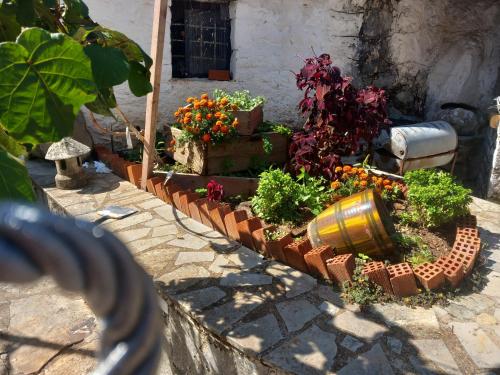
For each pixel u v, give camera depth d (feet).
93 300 1.04
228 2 21.09
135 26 19.49
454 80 25.79
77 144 16.38
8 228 0.91
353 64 23.77
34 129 6.40
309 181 15.37
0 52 5.88
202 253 11.52
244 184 16.42
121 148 20.86
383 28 23.79
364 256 10.80
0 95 6.04
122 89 20.25
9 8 8.23
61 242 0.93
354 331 8.31
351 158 21.15
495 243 12.79
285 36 22.11
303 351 7.69
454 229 12.79
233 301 9.25
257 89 22.54
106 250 1.01
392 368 7.35
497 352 7.83
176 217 14.01
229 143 16.43
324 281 10.13
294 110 23.61
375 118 15.23
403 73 25.38
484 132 23.04
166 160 18.84
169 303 9.62
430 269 9.96
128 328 1.07
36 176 17.89
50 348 10.43
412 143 19.26
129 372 1.05
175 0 20.26
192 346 9.18
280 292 9.63
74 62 6.43
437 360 7.59
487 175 20.11
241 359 7.91
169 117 21.29
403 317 8.82
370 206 10.68
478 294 9.86
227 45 21.89
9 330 11.10
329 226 11.16
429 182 13.62
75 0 9.33
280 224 13.56
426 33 25.09
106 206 14.83
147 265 10.87
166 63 20.45
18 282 0.91
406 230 12.75
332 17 22.49
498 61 24.21
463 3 24.35
